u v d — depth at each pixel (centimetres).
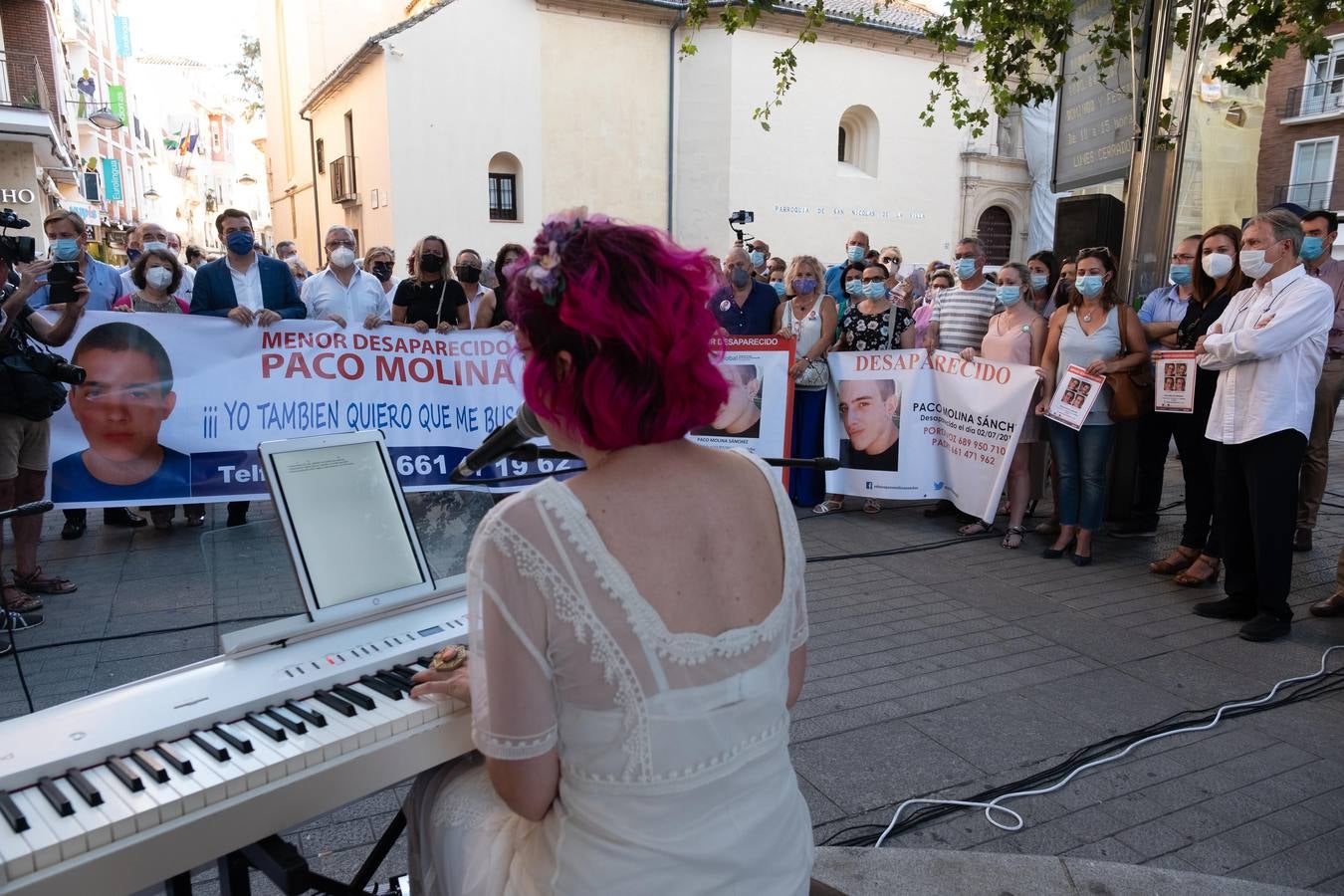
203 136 6044
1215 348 409
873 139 2039
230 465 525
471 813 150
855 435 658
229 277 557
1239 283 485
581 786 121
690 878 119
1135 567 533
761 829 125
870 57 1983
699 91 1864
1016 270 573
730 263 666
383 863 246
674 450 126
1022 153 2208
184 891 151
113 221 3127
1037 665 388
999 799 283
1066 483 546
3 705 335
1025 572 524
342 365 541
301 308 579
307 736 140
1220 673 380
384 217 1784
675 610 118
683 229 1922
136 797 124
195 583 473
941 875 235
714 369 122
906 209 2088
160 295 582
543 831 128
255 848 138
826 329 659
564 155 1823
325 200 2311
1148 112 616
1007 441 573
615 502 118
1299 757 311
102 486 501
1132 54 630
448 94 1720
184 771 130
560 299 116
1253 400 405
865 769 302
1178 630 430
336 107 2056
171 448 512
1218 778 298
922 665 388
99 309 612
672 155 1906
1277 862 254
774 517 133
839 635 423
